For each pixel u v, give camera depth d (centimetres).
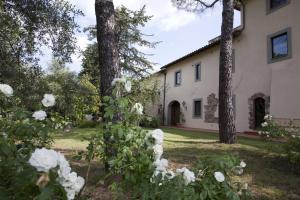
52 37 754
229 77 970
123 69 2225
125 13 2167
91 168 520
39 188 129
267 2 1381
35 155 131
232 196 215
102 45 522
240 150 811
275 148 699
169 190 187
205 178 218
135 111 250
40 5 706
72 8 746
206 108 1825
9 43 720
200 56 1906
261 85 1388
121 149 225
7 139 208
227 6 1002
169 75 2317
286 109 1223
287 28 1262
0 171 156
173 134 1346
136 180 204
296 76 1198
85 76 1688
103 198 340
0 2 661
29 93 734
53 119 298
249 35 1480
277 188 492
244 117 1482
